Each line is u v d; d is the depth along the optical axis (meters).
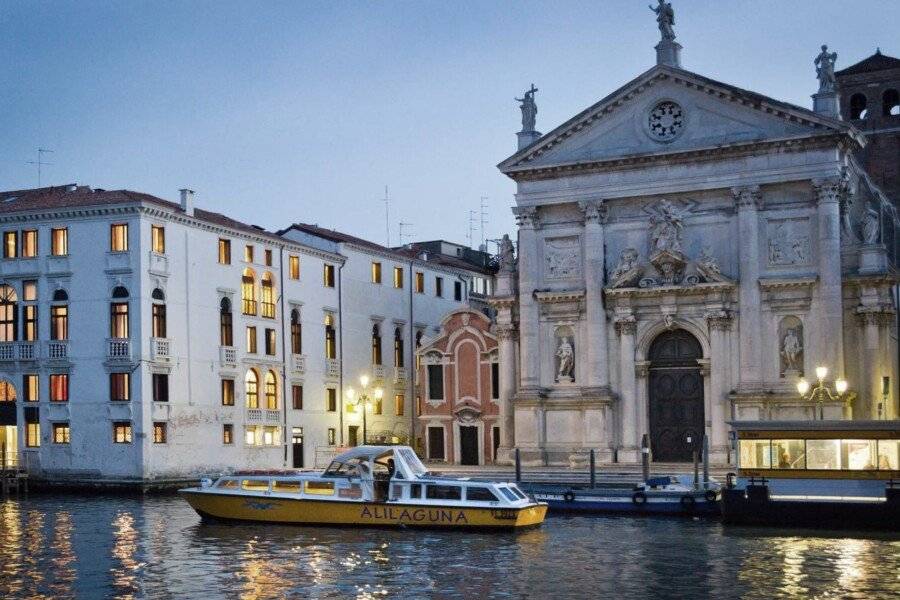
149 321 59.53
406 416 78.88
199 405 62.19
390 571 32.84
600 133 58.16
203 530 41.91
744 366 54.78
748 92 54.62
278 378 67.81
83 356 60.22
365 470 42.34
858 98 75.44
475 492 41.00
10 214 61.78
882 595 28.67
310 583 31.12
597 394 57.31
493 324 66.69
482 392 67.19
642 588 29.97
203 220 62.88
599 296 57.81
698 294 56.12
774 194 55.12
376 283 77.06
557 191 59.06
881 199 64.06
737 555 34.88
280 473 44.12
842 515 40.06
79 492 59.69
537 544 37.66
